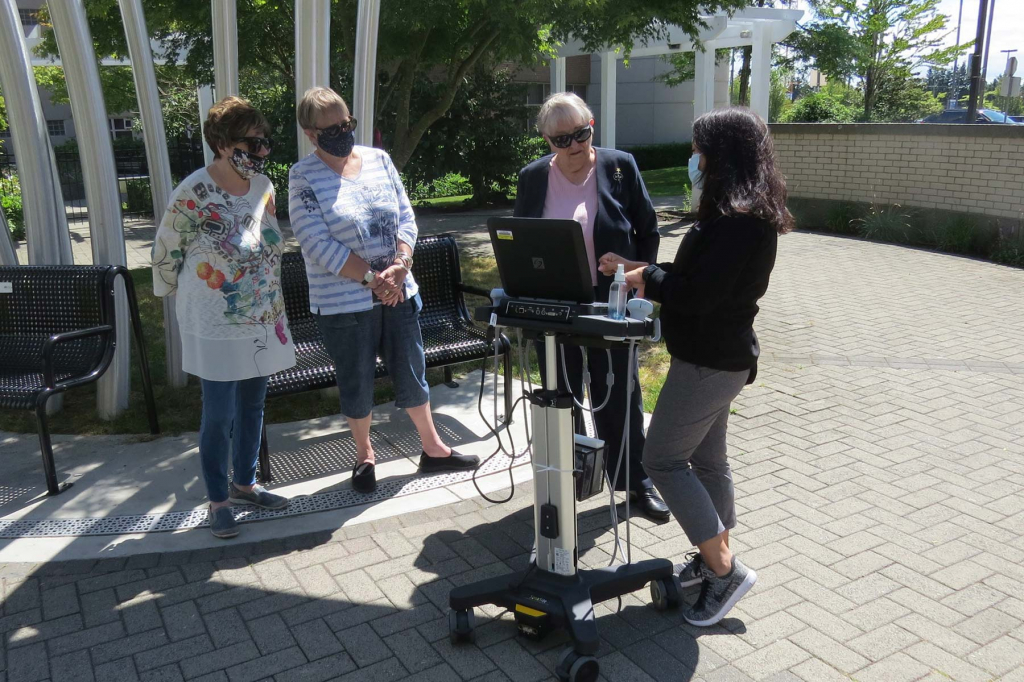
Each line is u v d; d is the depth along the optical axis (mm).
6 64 4621
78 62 4410
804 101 26297
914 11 25219
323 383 4215
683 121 28359
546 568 2832
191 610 3035
